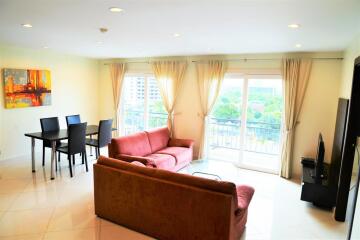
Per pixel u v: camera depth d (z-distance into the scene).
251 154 5.70
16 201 3.42
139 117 6.74
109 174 2.88
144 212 2.72
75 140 4.42
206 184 2.38
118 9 2.48
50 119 5.02
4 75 4.96
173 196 2.51
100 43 4.40
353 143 2.97
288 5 2.21
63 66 6.11
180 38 3.78
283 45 4.01
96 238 2.66
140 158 3.88
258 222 3.12
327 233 2.90
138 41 4.12
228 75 5.24
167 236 2.62
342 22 2.65
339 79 4.34
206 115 5.45
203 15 2.59
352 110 2.92
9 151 5.22
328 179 3.59
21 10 2.56
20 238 2.61
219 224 2.33
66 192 3.74
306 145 4.68
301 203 3.66
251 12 2.44
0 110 5.00
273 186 4.31
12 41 4.39
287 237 2.81
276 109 5.09
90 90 6.89
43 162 4.88
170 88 5.82
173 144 5.39
